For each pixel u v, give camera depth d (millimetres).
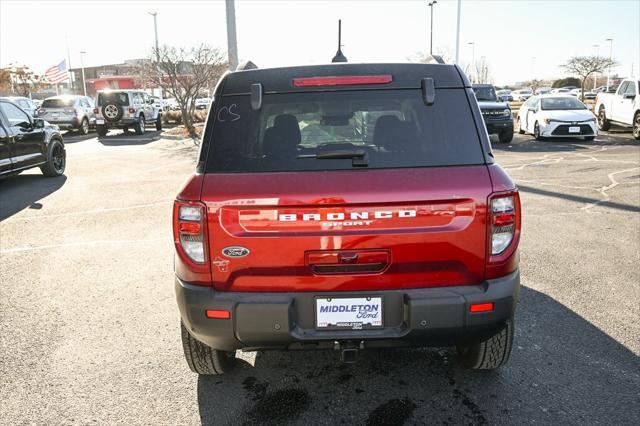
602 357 3709
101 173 12742
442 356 3787
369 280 2762
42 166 11922
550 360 3682
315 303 2773
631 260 5738
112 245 6699
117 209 8750
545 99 18812
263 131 2922
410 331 2740
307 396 3320
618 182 10156
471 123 2914
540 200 8766
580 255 5934
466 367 3557
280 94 2975
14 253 6418
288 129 2896
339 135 2947
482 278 2812
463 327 2762
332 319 2787
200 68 22594
